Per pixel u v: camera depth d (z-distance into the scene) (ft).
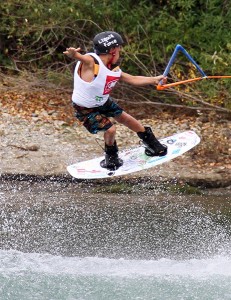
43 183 119.14
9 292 85.46
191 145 97.14
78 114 88.69
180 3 139.64
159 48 142.51
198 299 84.33
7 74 154.20
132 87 144.15
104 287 87.35
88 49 147.74
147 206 112.78
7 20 151.74
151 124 137.28
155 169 121.70
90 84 84.64
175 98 142.51
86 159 123.85
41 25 144.56
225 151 127.75
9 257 96.58
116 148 92.94
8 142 128.98
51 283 88.33
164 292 86.17
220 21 139.03
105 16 144.15
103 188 118.21
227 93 133.28
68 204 112.98
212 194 117.60
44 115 139.85
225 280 90.58
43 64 151.94
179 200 115.24
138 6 145.18
